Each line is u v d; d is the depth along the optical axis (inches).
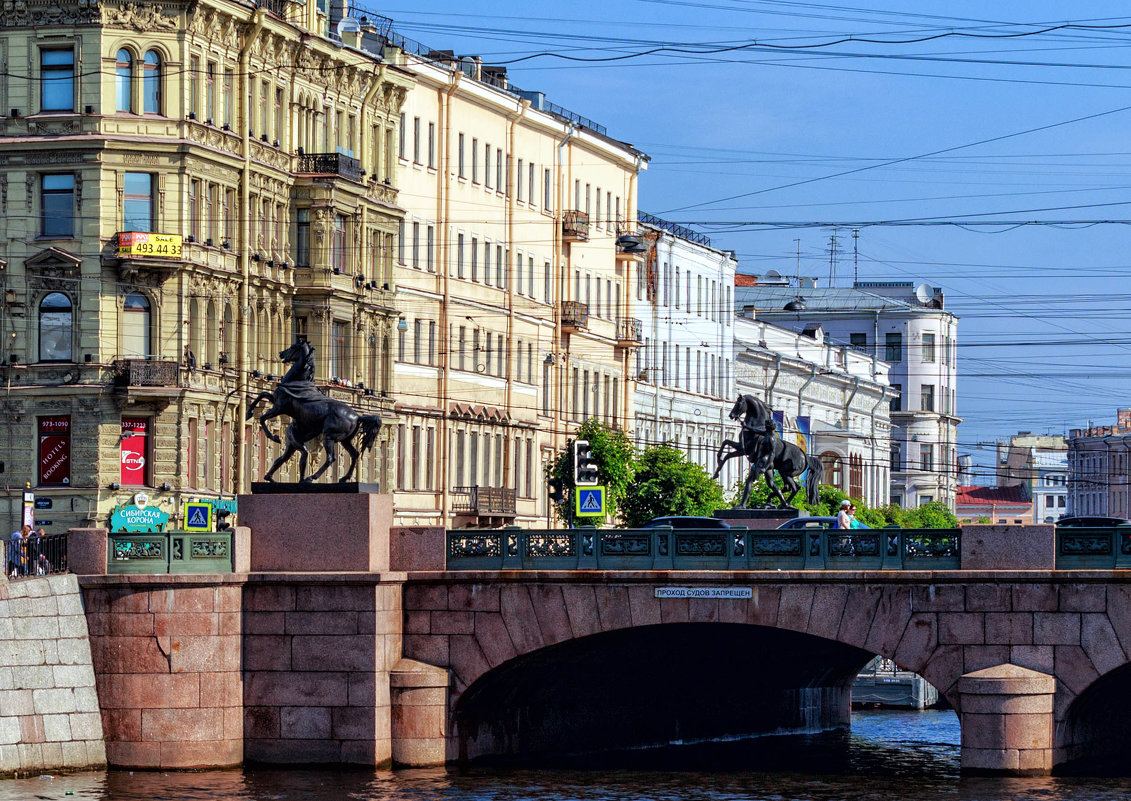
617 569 3533.5
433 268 5851.4
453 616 3582.7
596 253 6998.0
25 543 3452.3
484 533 3585.1
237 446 4960.6
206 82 4825.3
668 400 7514.8
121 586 3479.3
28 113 4699.8
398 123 5664.4
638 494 6117.1
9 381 4697.3
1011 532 3405.5
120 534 3516.2
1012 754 3371.1
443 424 5846.5
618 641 3769.7
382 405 5482.3
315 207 5216.5
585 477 4596.5
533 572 3535.9
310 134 5280.5
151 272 4699.8
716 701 4709.6
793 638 3971.5
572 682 4062.5
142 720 3469.5
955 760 4111.7
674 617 3501.5
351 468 3582.7
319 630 3523.6
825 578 3449.8
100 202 4677.7
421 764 3545.8
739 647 4173.2
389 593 3553.2
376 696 3511.3
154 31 4717.0
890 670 6097.4
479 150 6117.1
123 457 4692.4
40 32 4690.0
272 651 3533.5
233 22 4906.5
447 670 3577.8
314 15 5315.0
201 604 3494.1
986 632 3405.5
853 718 5497.1
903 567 3447.3
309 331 5226.4
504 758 3873.0
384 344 5541.3
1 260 4682.6
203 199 4805.6
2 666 3341.5
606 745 4325.8
